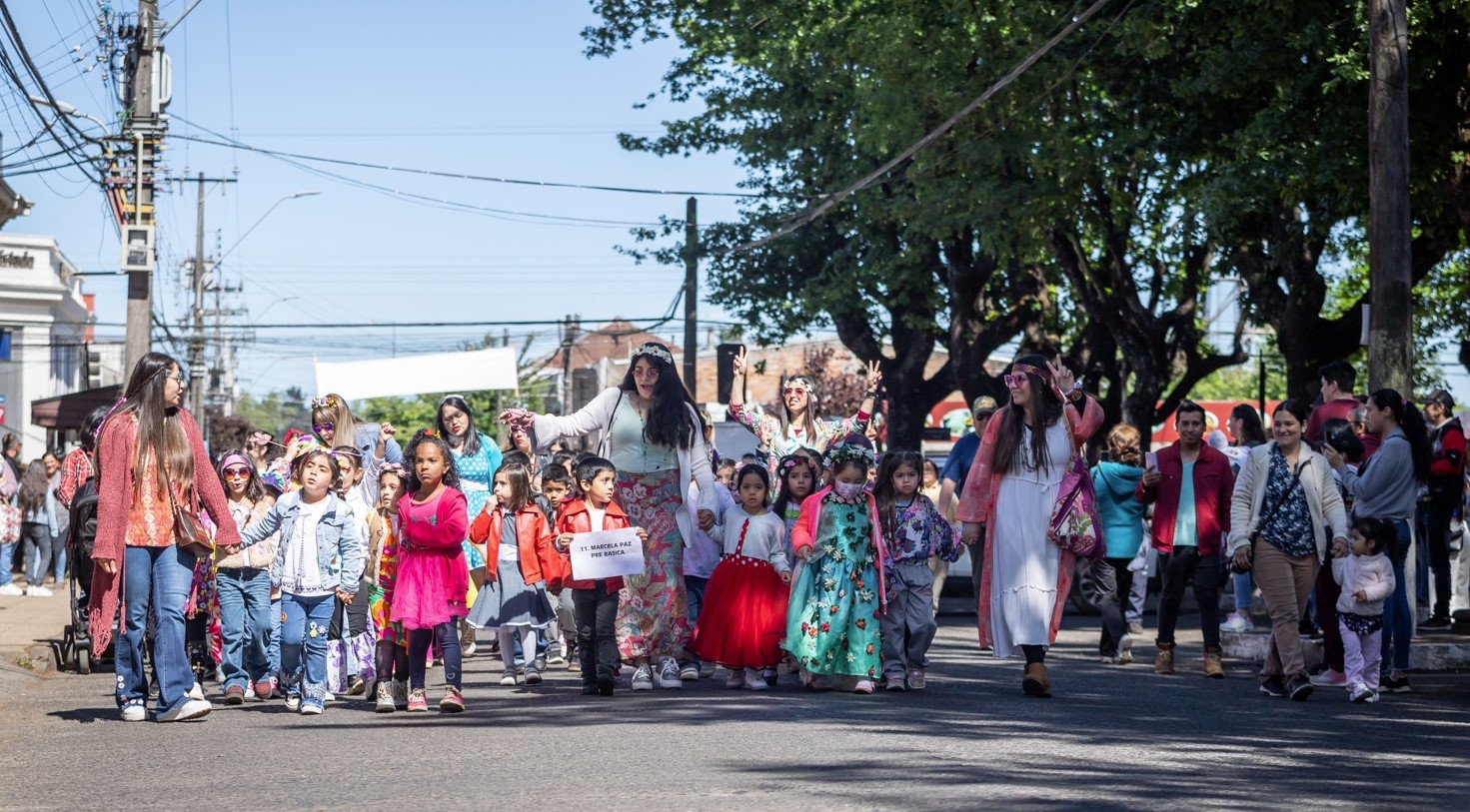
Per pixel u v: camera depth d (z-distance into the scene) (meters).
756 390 69.62
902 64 24.14
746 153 33.16
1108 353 30.38
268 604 10.88
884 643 10.73
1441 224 21.19
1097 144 23.75
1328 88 18.48
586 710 9.68
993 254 26.02
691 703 9.94
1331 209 22.50
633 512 10.94
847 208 31.62
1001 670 12.78
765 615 10.93
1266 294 25.62
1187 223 24.33
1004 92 23.31
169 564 9.49
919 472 10.91
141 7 23.11
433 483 9.70
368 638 10.99
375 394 16.56
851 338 34.62
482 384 16.69
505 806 6.19
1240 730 8.68
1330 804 6.26
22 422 53.50
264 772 7.28
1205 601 12.35
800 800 6.23
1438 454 14.98
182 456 9.41
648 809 6.08
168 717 9.51
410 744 8.20
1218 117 21.69
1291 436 10.78
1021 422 10.45
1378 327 14.63
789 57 30.12
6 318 53.22
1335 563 10.90
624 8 34.22
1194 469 12.46
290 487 11.45
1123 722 8.93
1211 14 20.02
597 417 11.05
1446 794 6.58
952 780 6.71
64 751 8.21
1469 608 16.58
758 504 11.02
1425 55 17.78
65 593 21.62
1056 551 10.39
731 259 34.44
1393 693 11.15
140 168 23.14
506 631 11.87
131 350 22.94
